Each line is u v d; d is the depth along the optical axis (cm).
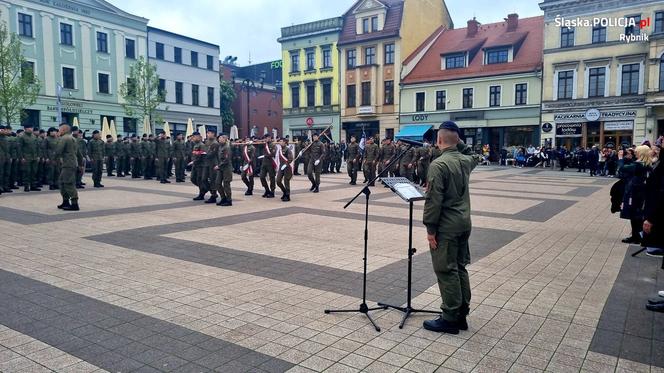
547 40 3612
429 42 4450
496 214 1171
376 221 1034
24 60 2927
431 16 4631
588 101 3475
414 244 809
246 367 370
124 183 1880
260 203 1312
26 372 357
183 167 1956
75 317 466
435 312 478
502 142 3897
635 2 3288
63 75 3712
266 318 471
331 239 843
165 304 505
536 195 1616
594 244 830
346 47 4488
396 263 684
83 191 1561
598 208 1293
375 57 4369
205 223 982
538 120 3697
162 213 1108
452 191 435
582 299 539
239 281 590
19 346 400
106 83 4006
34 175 1572
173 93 4553
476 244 823
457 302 436
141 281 582
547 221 1071
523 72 3703
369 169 1850
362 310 484
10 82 2795
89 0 3834
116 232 873
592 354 400
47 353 389
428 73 4188
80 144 1691
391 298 535
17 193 1491
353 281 596
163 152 1906
